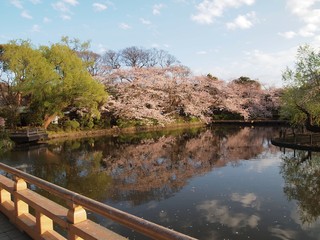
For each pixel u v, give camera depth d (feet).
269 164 53.78
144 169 51.72
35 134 85.56
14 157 62.85
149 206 31.65
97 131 112.27
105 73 140.05
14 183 13.06
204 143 84.38
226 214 28.86
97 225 8.51
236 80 188.03
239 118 164.86
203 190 37.65
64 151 71.72
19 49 87.92
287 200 32.99
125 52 172.04
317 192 35.76
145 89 131.34
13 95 92.94
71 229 8.65
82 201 8.09
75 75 93.56
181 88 142.41
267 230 24.80
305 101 68.03
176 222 26.96
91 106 105.91
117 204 32.63
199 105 147.54
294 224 26.14
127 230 25.02
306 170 48.57
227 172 47.98
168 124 136.98
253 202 32.50
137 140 92.94
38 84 87.66
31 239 11.72
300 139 77.30
